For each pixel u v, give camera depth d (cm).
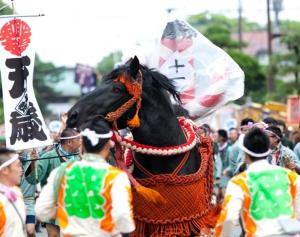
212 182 1128
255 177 934
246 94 6000
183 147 1063
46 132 1234
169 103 1080
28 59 1237
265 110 4409
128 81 1034
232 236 1652
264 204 926
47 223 1289
